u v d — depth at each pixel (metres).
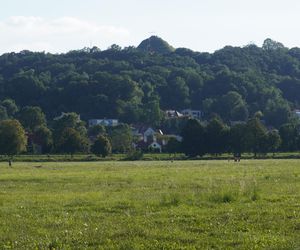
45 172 64.00
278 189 35.56
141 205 28.45
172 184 41.72
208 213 24.84
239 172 56.88
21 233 21.20
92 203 29.81
